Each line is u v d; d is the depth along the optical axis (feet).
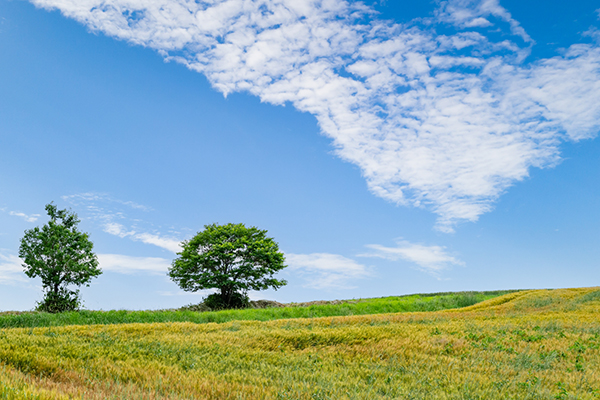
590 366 27.78
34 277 78.43
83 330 38.32
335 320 49.24
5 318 49.49
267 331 39.47
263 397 20.67
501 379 25.03
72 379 22.47
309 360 29.37
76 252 80.84
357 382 24.09
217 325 44.88
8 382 18.01
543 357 30.22
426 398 21.44
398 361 29.53
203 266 104.22
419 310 90.33
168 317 59.77
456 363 28.76
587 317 52.39
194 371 25.66
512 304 73.87
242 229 108.47
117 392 20.11
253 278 105.81
